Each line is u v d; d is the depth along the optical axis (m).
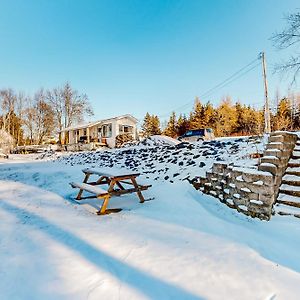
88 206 5.82
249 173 4.61
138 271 2.89
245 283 2.63
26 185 9.12
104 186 7.96
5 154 22.97
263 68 18.53
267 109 18.28
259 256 3.21
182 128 47.12
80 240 3.78
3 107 44.34
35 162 17.22
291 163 5.75
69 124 42.53
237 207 4.83
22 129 45.53
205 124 43.88
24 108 45.00
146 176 8.59
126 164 11.33
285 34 12.17
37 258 3.23
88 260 3.16
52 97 43.06
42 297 2.45
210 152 9.30
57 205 6.03
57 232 4.15
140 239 3.79
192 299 2.39
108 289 2.56
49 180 9.83
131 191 5.68
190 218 4.70
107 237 3.88
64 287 2.60
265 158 5.01
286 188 5.02
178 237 3.85
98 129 28.98
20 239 3.88
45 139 45.47
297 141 6.65
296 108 39.91
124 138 26.14
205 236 3.87
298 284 2.60
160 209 5.33
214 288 2.55
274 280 2.68
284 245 3.46
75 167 12.62
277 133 5.59
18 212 5.48
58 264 3.07
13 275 2.84
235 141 10.94
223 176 5.45
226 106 46.19
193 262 3.07
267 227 4.05
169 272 2.86
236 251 3.34
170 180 7.52
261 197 4.37
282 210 4.44
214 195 5.74
